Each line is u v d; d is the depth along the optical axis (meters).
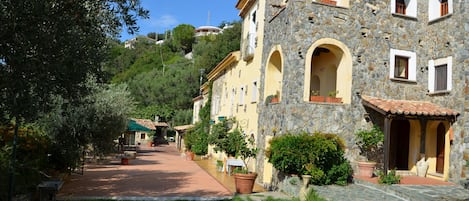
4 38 4.88
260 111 18.16
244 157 17.11
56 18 5.26
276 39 16.56
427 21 16.19
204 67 51.97
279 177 14.93
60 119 15.66
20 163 11.00
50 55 5.24
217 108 29.73
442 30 15.24
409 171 16.09
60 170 15.38
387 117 13.59
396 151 16.78
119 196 12.72
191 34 83.62
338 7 15.16
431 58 15.78
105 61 7.44
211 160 28.66
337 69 15.63
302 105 14.45
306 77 14.58
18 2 4.73
